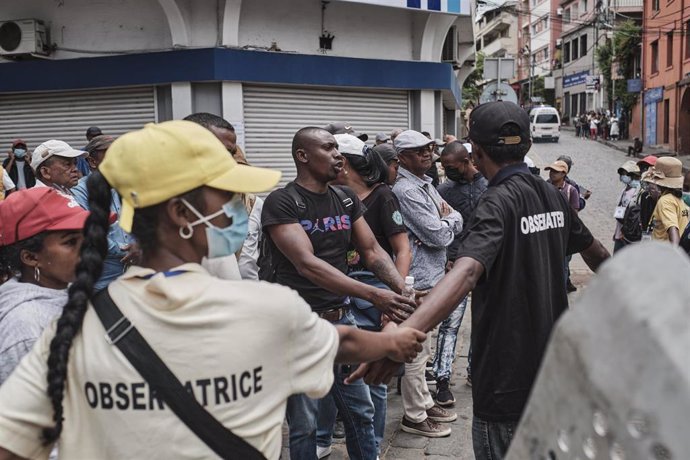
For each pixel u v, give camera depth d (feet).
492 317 8.11
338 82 34.76
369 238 12.28
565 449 3.20
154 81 31.81
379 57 36.99
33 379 4.93
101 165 5.07
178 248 5.10
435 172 26.63
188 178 4.90
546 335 8.10
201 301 4.78
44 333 5.11
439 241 15.55
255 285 5.06
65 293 7.78
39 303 7.45
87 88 32.94
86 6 32.76
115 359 4.75
